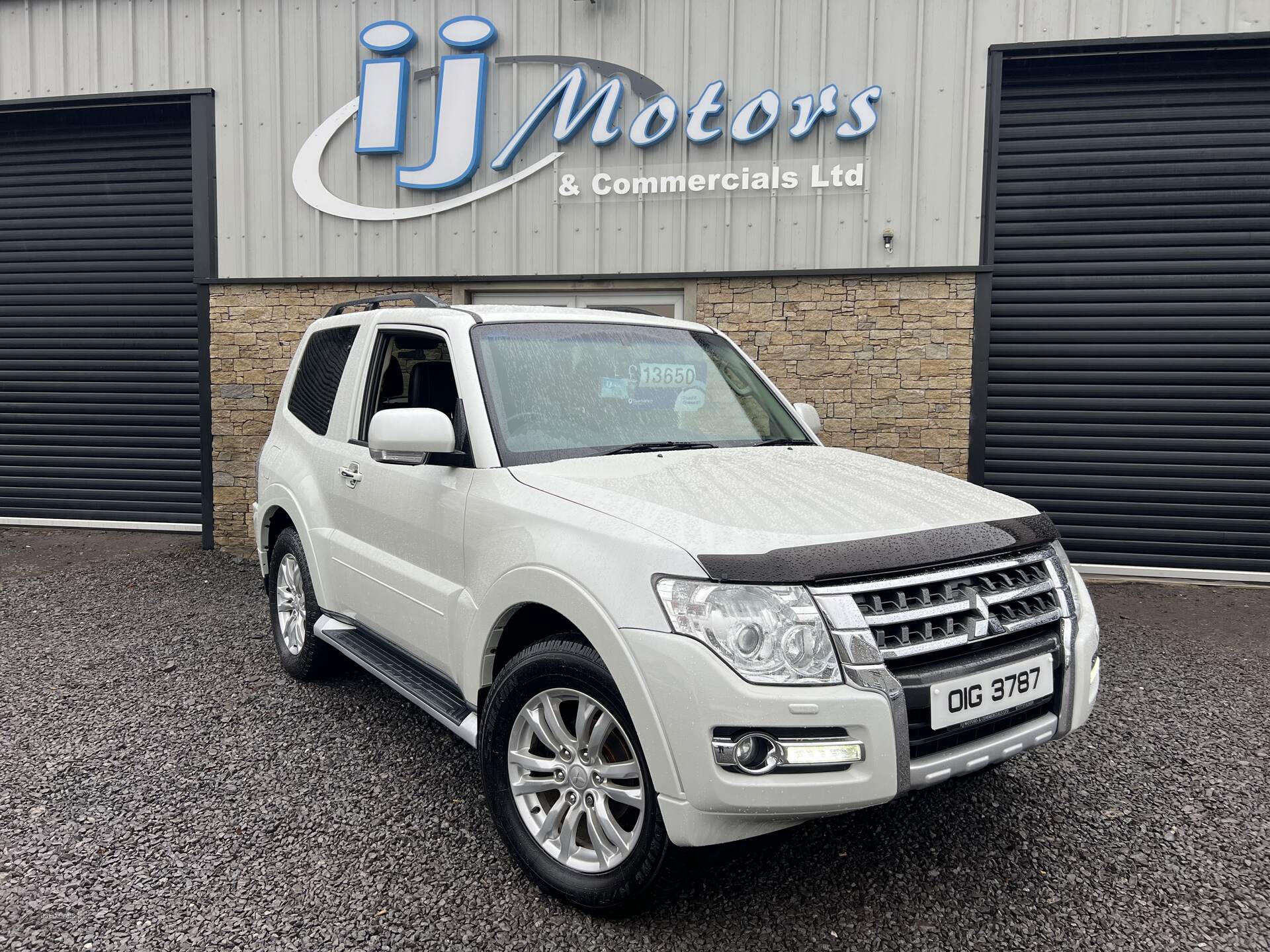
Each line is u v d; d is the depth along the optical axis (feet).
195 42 25.71
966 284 22.62
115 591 21.13
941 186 22.74
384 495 11.30
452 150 24.48
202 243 25.81
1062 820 10.11
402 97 24.52
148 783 10.87
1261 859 9.29
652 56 23.59
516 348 10.88
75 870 8.88
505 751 8.70
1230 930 8.07
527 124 23.99
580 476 9.00
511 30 24.21
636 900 7.70
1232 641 17.97
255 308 25.57
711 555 7.18
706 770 6.90
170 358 28.25
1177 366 23.22
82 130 27.99
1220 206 22.81
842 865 9.13
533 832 8.48
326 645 13.82
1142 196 23.04
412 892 8.55
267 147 25.45
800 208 23.24
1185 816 10.23
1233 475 23.20
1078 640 8.48
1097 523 23.81
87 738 12.25
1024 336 23.70
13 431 29.14
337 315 15.20
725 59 23.32
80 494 29.04
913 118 22.71
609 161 23.98
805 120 22.81
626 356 11.67
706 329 13.62
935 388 22.90
